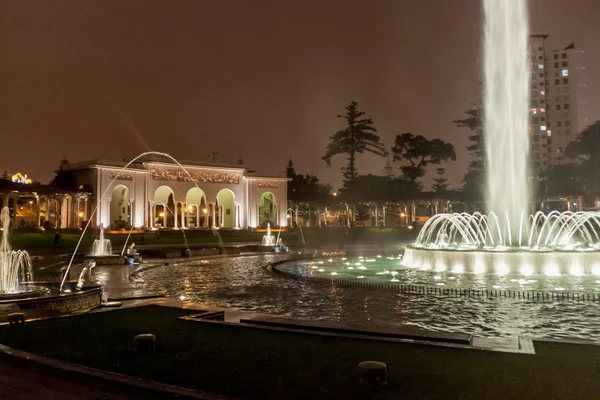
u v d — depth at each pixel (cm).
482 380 795
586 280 2369
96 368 872
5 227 2008
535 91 13762
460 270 2778
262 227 7744
